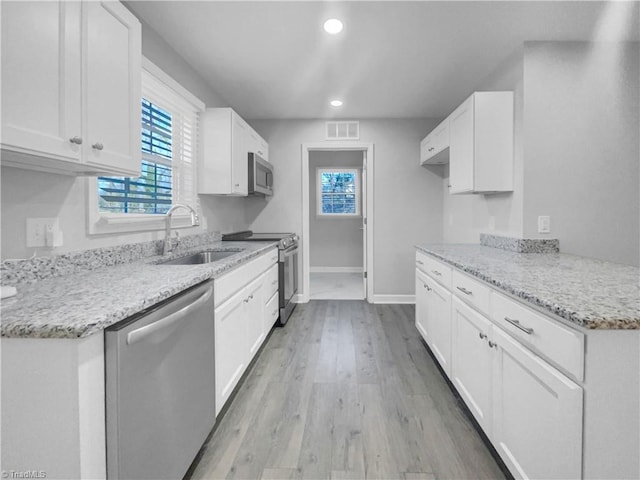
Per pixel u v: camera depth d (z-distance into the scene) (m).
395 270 4.43
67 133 1.17
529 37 2.37
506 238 2.64
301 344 3.02
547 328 1.12
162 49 2.40
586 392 0.97
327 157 6.81
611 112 2.42
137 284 1.31
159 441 1.16
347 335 3.24
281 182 4.42
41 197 1.45
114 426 0.96
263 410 1.98
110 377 0.96
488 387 1.56
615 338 0.96
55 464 0.88
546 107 2.42
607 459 0.98
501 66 2.77
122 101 1.47
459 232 3.78
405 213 4.39
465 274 1.87
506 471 1.46
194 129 2.90
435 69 2.89
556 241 2.43
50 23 1.11
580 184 2.43
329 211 6.91
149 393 1.10
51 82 1.11
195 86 2.92
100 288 1.24
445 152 3.45
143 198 2.25
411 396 2.13
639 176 2.42
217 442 1.70
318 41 2.45
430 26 2.24
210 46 2.51
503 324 1.42
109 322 0.93
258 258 2.62
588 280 1.43
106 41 1.36
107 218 1.80
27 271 1.36
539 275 1.55
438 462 1.55
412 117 4.30
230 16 2.13
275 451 1.63
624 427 0.97
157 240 2.28
